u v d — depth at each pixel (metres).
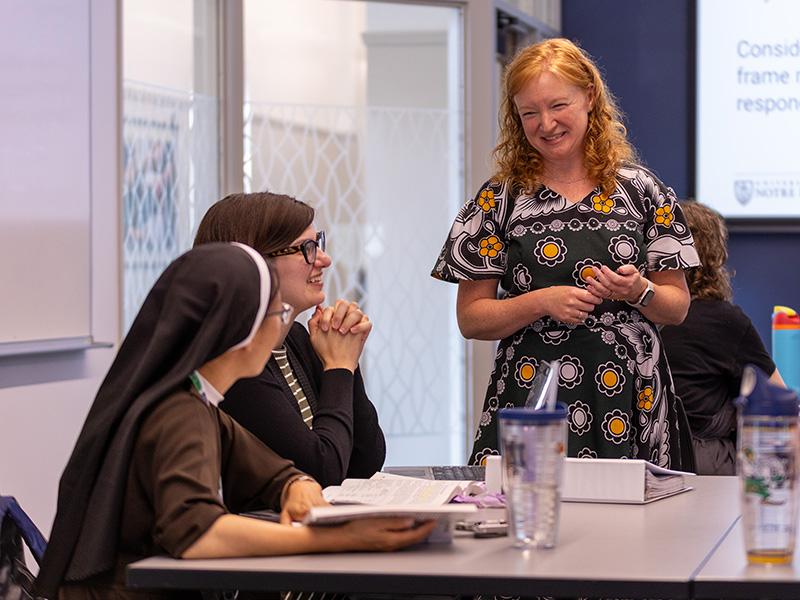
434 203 5.31
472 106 5.30
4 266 3.55
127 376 1.89
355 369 2.60
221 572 1.65
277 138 4.94
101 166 4.11
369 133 5.17
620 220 2.81
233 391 2.27
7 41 3.58
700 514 2.08
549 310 2.71
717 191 6.12
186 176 4.61
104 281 4.14
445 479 2.46
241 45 4.79
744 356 3.58
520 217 2.86
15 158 3.61
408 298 5.30
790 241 6.14
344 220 5.14
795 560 1.67
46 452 3.80
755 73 6.08
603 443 2.75
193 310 1.85
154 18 4.45
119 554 1.85
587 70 2.83
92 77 4.04
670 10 6.18
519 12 5.66
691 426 3.57
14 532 2.20
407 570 1.62
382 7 5.16
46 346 3.72
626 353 2.78
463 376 5.40
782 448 1.64
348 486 2.13
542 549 1.76
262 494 2.05
